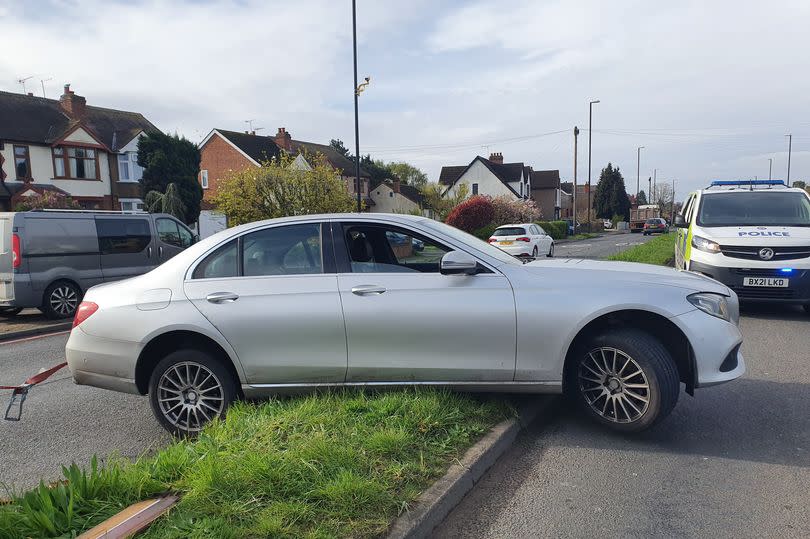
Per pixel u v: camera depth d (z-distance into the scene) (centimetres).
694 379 404
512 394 478
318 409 402
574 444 409
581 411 467
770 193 943
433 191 5359
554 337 405
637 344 400
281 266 439
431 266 432
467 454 360
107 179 3306
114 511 284
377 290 417
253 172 2023
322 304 420
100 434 471
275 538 262
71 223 1103
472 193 6372
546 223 4091
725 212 921
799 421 444
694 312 402
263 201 2031
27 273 1036
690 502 327
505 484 353
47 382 643
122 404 550
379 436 355
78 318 455
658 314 400
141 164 2797
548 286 411
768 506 320
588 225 5266
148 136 2795
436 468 339
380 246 441
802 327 783
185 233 1338
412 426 379
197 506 284
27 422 504
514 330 408
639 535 296
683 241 1023
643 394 405
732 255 824
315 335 420
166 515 278
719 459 381
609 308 399
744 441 409
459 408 412
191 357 432
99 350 443
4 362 763
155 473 316
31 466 412
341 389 430
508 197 4050
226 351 425
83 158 3180
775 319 840
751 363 611
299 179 2030
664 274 435
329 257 436
